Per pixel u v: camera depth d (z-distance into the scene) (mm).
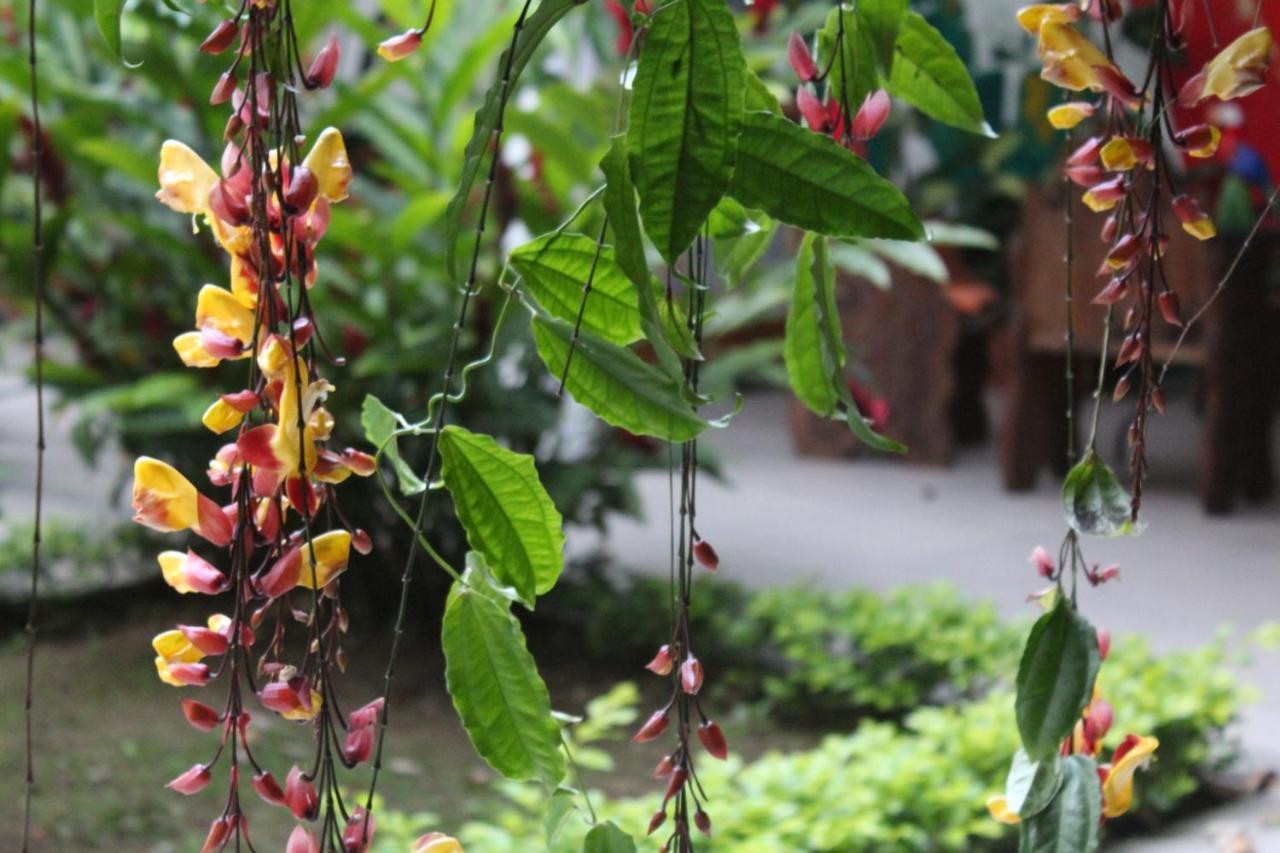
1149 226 808
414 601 3445
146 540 3732
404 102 3326
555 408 3207
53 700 2969
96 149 2830
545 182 3254
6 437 5551
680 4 680
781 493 4887
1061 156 4492
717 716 2994
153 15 2615
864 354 5266
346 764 751
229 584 729
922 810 2131
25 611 3518
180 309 3424
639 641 3252
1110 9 789
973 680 2885
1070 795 857
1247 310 4410
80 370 3291
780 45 3205
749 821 2020
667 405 785
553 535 811
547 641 3391
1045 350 4785
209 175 726
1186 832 2367
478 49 2928
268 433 706
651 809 2016
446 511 3320
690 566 835
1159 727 2414
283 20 711
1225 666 3146
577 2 724
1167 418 5836
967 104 972
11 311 3918
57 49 3488
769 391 6812
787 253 3973
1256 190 4379
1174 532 4293
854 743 2350
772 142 730
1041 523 4457
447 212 733
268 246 700
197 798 2529
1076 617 832
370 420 802
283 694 720
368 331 3047
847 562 4059
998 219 5645
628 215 700
